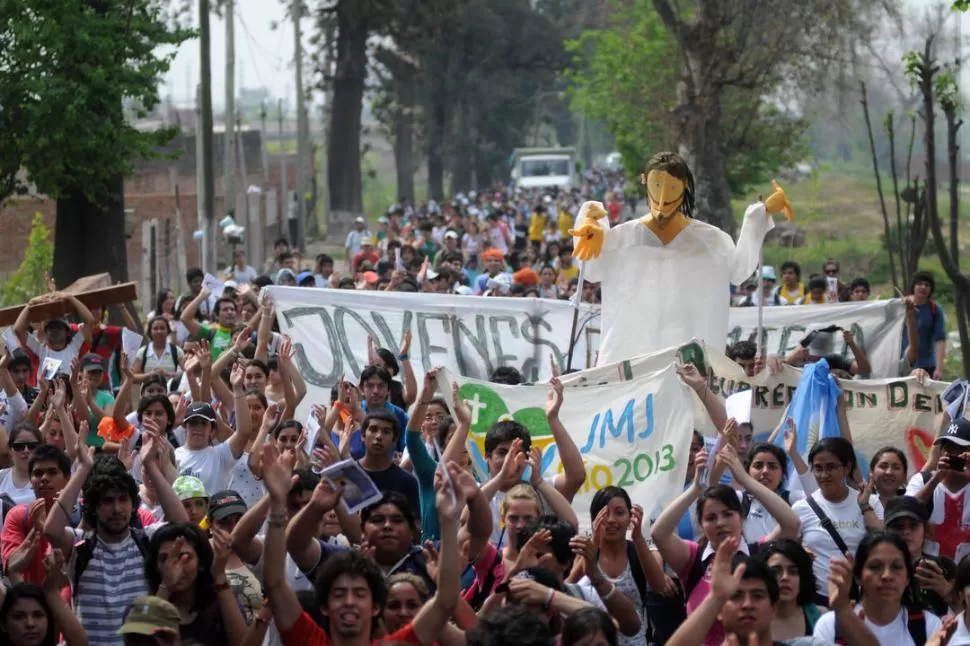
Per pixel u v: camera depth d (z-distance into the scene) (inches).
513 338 561.0
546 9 3152.1
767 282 762.8
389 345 555.2
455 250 954.7
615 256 488.7
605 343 492.7
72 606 317.1
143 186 1889.8
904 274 874.8
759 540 348.2
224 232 1190.9
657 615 313.3
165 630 261.3
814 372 418.3
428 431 409.4
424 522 355.3
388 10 2281.0
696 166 1248.8
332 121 2338.8
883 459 378.6
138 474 413.4
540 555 305.0
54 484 349.1
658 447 393.1
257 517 306.5
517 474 327.9
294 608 276.5
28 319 543.8
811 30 1258.6
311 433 402.0
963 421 373.4
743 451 408.5
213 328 623.8
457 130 2915.8
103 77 887.1
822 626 290.5
